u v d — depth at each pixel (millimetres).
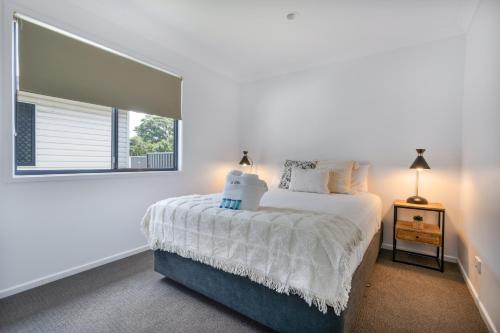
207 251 1568
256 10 2195
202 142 3350
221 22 2398
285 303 1287
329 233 1229
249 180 1719
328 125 3197
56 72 1934
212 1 2080
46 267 1904
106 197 2293
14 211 1739
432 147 2551
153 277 2025
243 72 3676
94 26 2125
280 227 1314
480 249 1664
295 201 2043
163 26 2479
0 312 1532
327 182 2570
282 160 3590
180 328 1413
